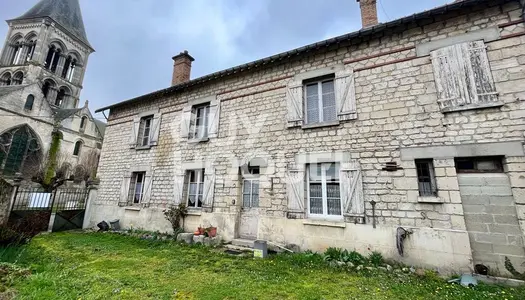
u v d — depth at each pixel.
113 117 10.83
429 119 4.96
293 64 6.83
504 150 4.29
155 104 9.62
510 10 4.69
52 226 8.37
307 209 5.86
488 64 4.66
